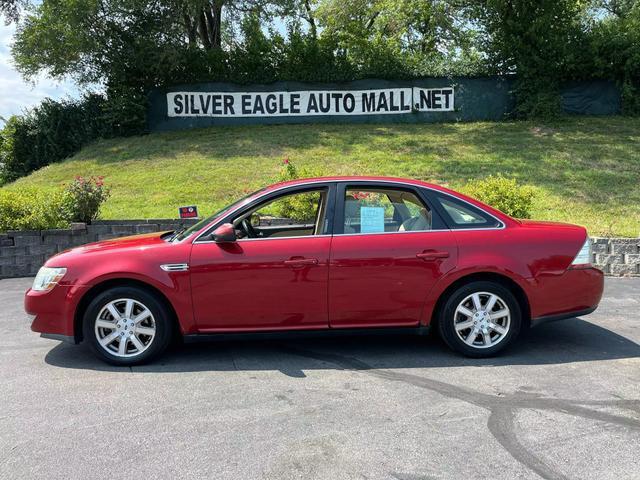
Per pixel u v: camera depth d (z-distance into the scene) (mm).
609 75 17562
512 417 3756
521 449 3324
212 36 22688
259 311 4820
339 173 13320
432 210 5043
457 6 21266
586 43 17516
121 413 3885
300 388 4309
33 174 15992
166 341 4844
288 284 4793
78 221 9969
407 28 24172
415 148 15109
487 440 3436
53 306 4805
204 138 16812
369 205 5023
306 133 16609
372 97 17844
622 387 4281
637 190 11594
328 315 4871
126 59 18094
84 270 4789
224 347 5379
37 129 19328
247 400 4086
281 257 4789
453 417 3762
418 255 4848
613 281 8320
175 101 18141
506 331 4934
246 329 4859
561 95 17703
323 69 17844
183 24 19578
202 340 4863
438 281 4855
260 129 17391
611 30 17750
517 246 4930
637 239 8609
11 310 6980
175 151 15742
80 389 4332
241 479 3043
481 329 4930
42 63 18828
